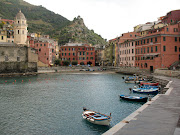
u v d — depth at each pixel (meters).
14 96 50.09
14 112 35.81
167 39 84.62
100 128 27.91
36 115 34.06
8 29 143.25
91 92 56.19
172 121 18.52
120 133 15.55
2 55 109.38
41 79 89.62
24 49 117.38
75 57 162.38
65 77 99.31
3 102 43.44
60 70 131.75
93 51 163.12
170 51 85.06
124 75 107.50
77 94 53.22
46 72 124.62
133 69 104.44
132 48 110.06
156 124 17.67
